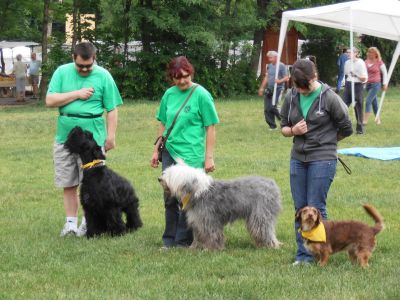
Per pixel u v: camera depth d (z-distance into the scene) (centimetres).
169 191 649
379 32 1814
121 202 741
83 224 754
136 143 1508
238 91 2892
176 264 615
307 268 594
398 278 562
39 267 614
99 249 677
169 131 679
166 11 2636
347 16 1725
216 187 659
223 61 2856
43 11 2972
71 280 572
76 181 749
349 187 996
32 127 1784
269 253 652
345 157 1256
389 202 889
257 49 2984
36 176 1141
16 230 776
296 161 612
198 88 679
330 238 593
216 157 1275
